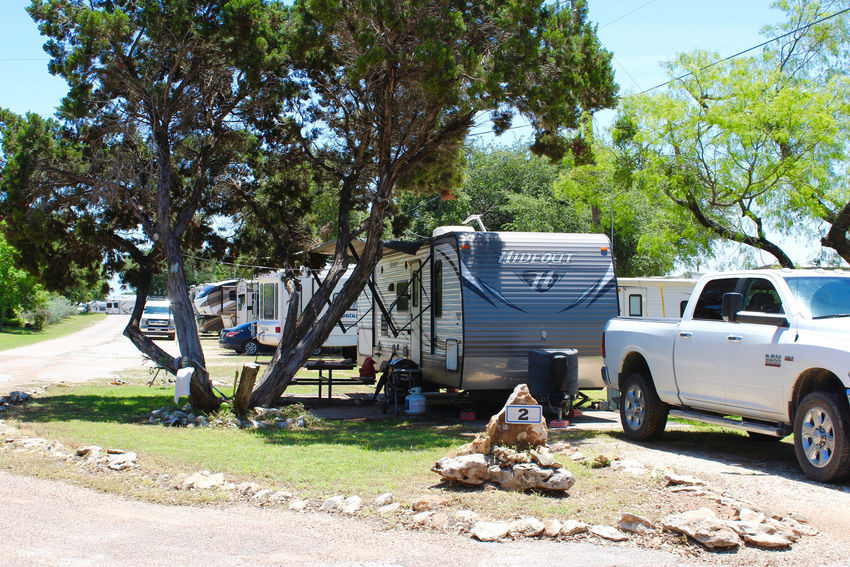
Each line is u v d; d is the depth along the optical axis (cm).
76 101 1143
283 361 1196
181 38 1145
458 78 1053
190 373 1088
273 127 1370
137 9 1176
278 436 945
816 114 1562
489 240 1165
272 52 1195
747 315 754
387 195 1189
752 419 781
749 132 1588
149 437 906
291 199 1466
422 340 1295
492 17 1066
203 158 1285
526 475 617
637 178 1712
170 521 560
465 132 1260
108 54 1150
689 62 1769
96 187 1162
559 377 1075
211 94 1290
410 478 675
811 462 687
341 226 1304
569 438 959
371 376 1472
